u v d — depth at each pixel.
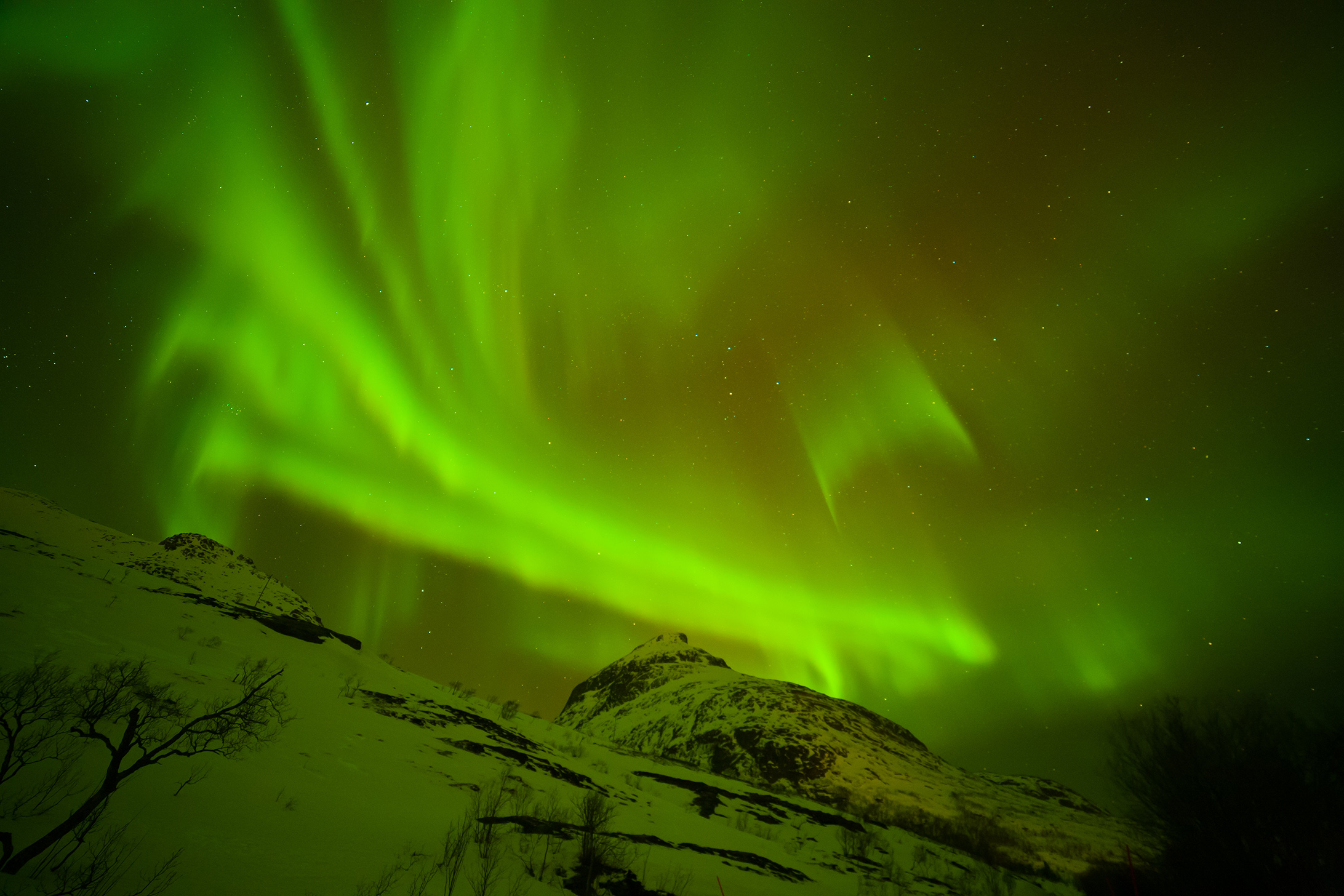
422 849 9.07
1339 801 13.05
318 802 9.58
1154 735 15.64
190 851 6.28
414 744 16.84
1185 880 14.48
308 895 6.26
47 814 5.86
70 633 12.23
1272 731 14.59
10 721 7.23
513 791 15.52
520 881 9.23
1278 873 13.04
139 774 7.68
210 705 11.44
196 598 24.75
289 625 26.42
